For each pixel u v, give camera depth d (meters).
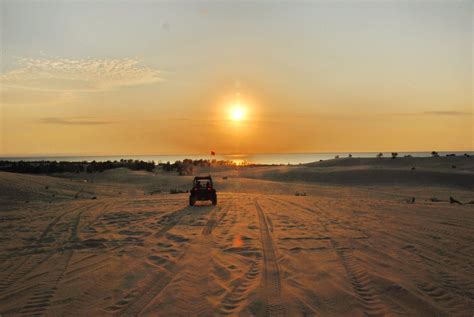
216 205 22.03
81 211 19.75
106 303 6.86
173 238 12.55
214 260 9.66
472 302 6.64
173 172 68.44
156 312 6.43
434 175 50.72
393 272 8.34
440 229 13.27
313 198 26.69
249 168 75.19
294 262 9.35
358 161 75.06
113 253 10.61
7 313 6.48
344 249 10.55
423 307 6.48
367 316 6.20
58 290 7.58
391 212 18.14
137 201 24.92
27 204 25.83
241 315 6.27
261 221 15.73
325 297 7.02
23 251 11.00
